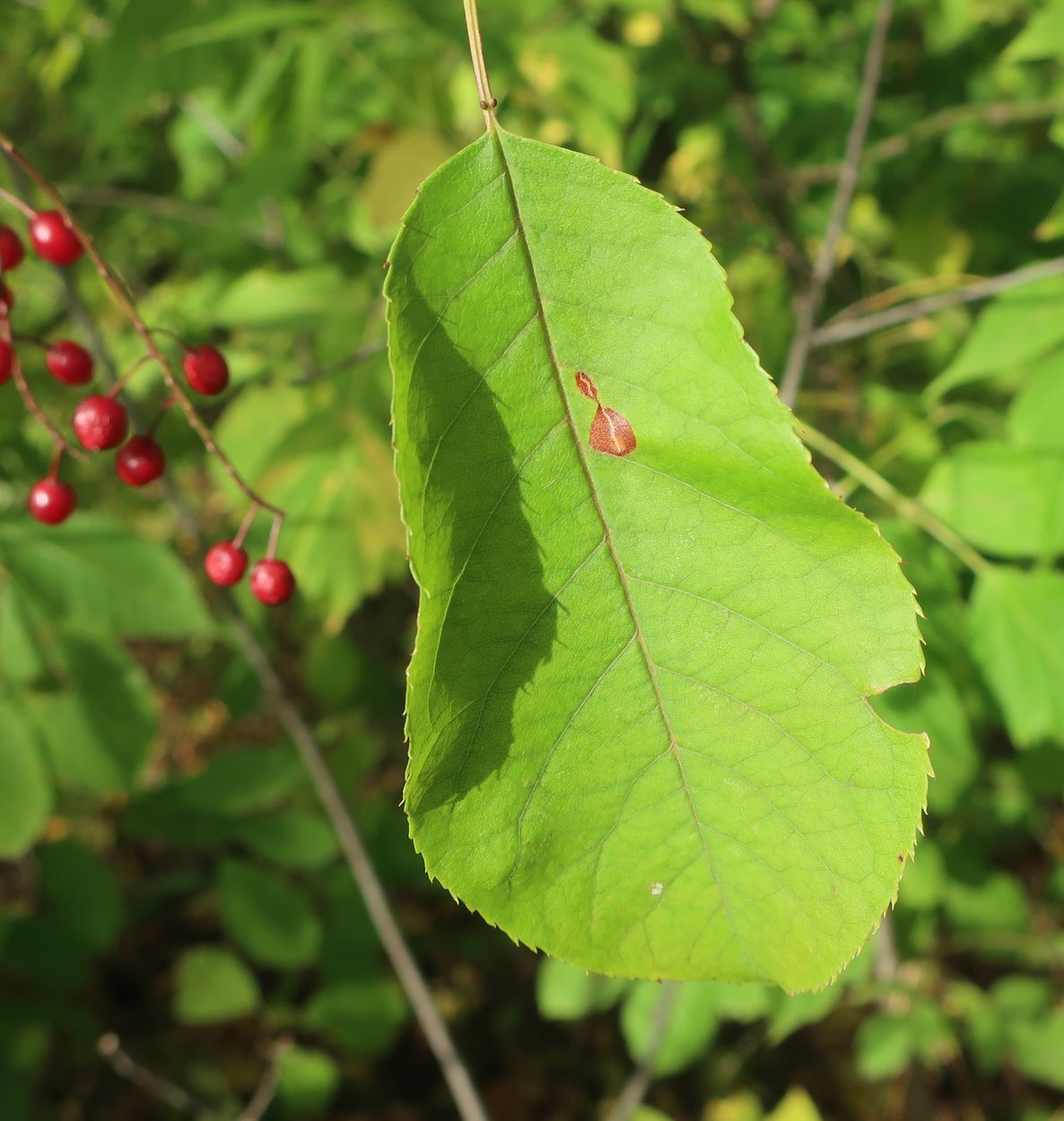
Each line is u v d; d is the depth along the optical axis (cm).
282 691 31
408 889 52
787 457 9
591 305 9
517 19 33
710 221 41
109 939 37
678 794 10
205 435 17
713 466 9
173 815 36
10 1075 35
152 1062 46
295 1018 38
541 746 10
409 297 9
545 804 10
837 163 46
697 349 9
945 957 43
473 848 10
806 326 28
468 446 9
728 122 45
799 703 10
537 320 9
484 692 10
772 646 10
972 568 26
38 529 27
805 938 10
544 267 9
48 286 36
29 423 32
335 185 38
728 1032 48
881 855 10
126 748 28
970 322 38
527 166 9
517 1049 50
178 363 34
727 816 10
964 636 26
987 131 45
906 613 9
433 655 9
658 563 10
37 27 41
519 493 9
